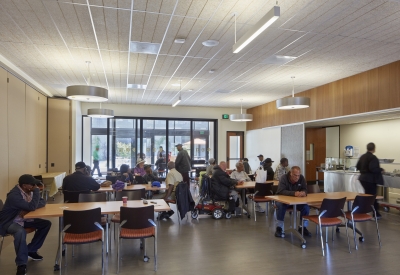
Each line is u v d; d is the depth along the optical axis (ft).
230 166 46.09
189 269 12.00
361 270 11.93
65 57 20.07
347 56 19.92
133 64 21.89
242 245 15.02
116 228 18.11
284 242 15.53
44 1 12.36
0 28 15.08
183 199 19.42
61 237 11.93
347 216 14.94
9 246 14.83
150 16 13.85
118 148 41.88
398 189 21.88
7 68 20.89
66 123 34.50
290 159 34.24
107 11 13.29
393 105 21.30
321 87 29.01
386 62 21.36
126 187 20.92
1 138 20.27
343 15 13.76
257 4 12.75
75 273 11.64
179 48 18.37
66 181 16.99
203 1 12.47
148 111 42.80
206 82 27.99
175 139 44.14
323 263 12.66
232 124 46.34
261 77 25.90
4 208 12.00
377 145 32.04
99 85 29.40
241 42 12.98
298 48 18.30
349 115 25.43
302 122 32.12
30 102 27.02
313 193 17.98
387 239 16.01
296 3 12.64
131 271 11.80
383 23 14.65
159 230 17.76
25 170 25.53
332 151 38.32
